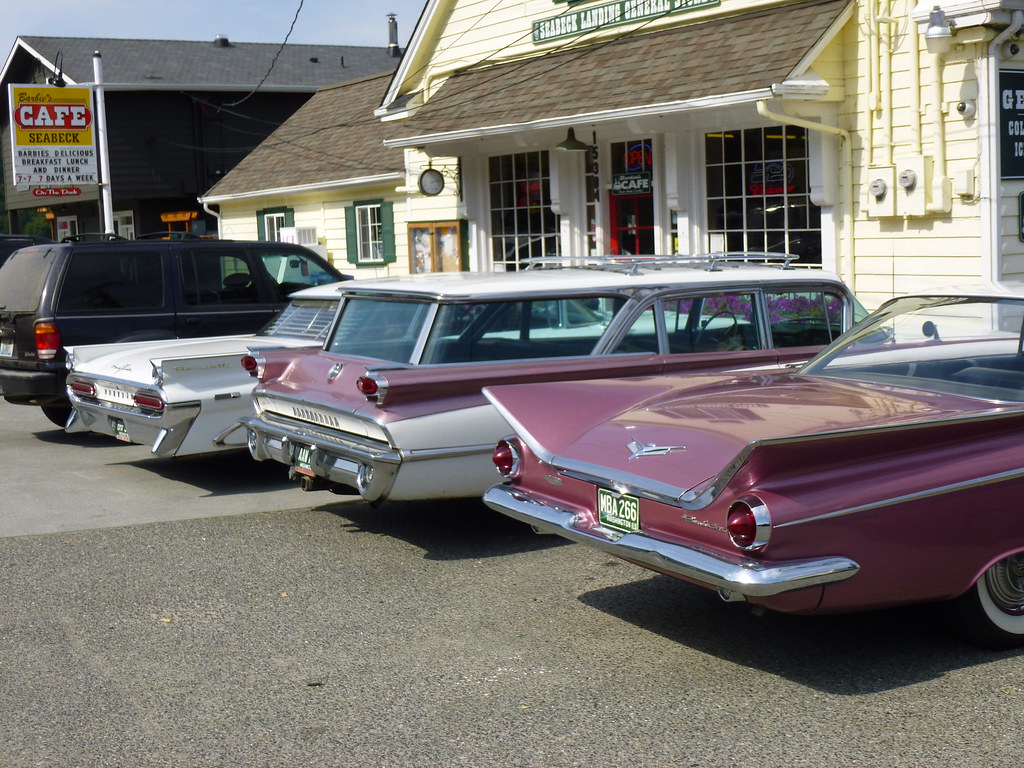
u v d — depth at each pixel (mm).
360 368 6363
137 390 7934
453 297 6324
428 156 16297
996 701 4234
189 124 30391
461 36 15570
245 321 10742
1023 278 10016
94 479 8609
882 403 4758
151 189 29969
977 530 4402
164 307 10336
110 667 4781
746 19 11742
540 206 14945
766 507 4059
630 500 4605
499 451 5289
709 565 4180
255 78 31438
